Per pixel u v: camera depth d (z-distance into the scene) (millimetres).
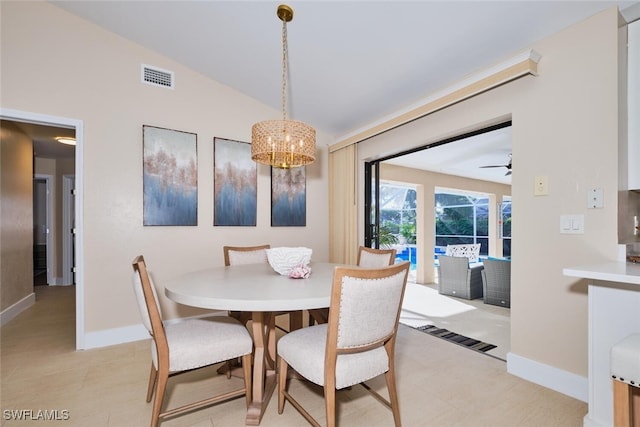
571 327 1924
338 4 2092
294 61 2803
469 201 8742
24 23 2436
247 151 3484
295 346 1584
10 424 1618
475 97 2486
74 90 2607
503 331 3139
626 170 1835
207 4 2309
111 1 2414
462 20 2025
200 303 1505
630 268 1525
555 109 2012
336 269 1315
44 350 2582
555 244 2006
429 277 6055
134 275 1646
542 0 1799
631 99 1838
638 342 1296
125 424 1627
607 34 1801
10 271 3482
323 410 1759
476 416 1702
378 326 1434
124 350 2592
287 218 3768
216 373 2205
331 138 4160
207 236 3230
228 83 3326
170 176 3016
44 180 5934
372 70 2717
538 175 2094
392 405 1555
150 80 2951
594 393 1555
